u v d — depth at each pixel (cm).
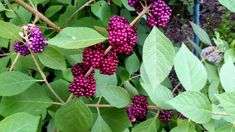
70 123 46
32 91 49
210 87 50
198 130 51
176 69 42
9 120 32
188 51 43
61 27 64
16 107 48
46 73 64
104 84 55
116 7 76
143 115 51
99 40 38
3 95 46
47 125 59
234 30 122
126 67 65
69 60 54
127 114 51
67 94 53
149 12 41
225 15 123
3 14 71
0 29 41
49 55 45
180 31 109
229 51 58
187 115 38
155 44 35
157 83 34
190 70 42
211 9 125
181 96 38
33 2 57
